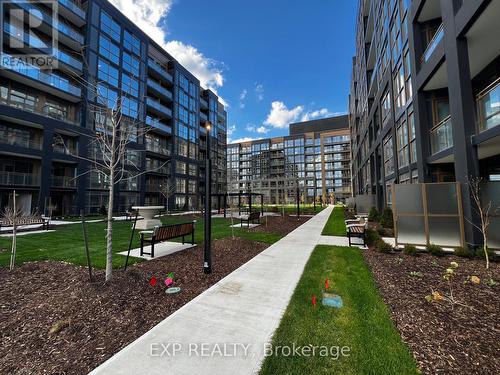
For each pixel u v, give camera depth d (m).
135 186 29.75
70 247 8.23
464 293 4.09
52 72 22.12
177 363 2.46
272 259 6.67
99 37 25.30
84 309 3.61
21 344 2.80
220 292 4.32
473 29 6.77
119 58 27.55
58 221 18.34
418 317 3.35
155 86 34.44
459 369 2.32
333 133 79.00
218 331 3.06
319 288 4.47
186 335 2.97
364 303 3.80
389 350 2.64
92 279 4.74
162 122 37.06
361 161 30.16
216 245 8.52
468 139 6.88
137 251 7.59
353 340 2.86
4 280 4.84
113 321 3.32
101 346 2.78
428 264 5.93
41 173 20.72
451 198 7.39
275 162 85.69
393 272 5.37
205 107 49.69
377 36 18.73
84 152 23.59
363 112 27.03
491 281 4.46
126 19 28.80
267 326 3.19
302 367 2.41
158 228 6.95
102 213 24.92
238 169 91.12
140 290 4.33
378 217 17.22
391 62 14.46
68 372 2.35
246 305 3.80
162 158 36.59
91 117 24.22
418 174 10.23
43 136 20.97
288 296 4.15
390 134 15.79
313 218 20.83
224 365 2.43
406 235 7.89
